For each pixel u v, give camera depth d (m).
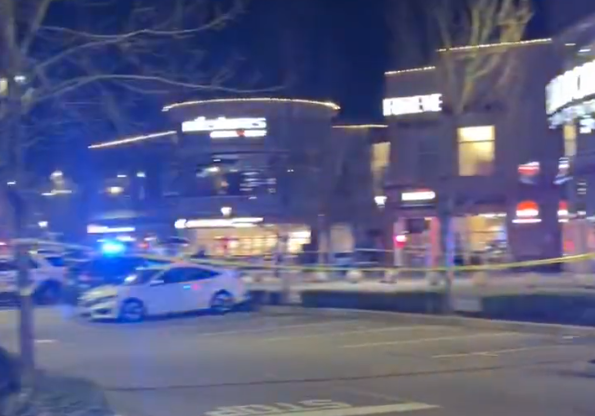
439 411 11.83
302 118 49.59
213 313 26.83
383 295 26.16
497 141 44.12
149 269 26.34
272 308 27.62
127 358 17.55
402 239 44.66
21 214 11.33
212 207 49.09
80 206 49.44
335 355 17.66
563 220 40.53
